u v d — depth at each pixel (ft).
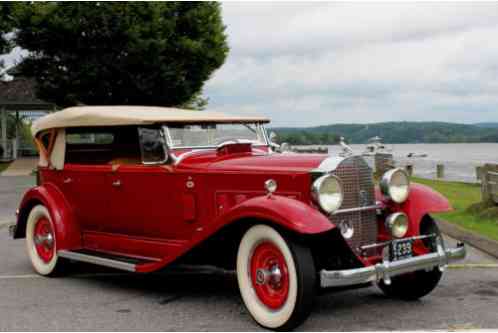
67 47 66.85
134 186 19.97
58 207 22.13
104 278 21.94
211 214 17.99
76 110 21.97
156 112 20.81
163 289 20.03
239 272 16.15
